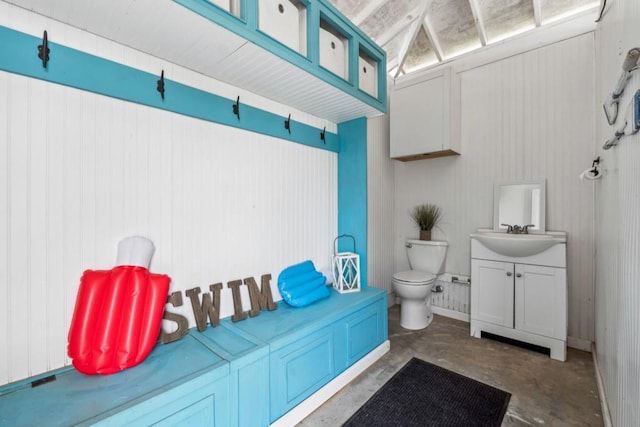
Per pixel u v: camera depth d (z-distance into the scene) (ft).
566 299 6.91
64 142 3.70
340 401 5.34
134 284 3.87
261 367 4.20
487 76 8.92
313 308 5.92
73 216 3.77
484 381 5.94
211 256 5.24
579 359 6.83
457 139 9.17
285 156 6.67
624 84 3.54
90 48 3.88
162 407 3.14
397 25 8.43
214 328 4.95
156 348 4.19
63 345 3.69
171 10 3.42
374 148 9.98
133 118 4.30
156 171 4.54
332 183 8.04
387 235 10.66
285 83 5.48
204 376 3.50
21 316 3.41
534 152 8.13
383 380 6.01
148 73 4.39
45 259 3.57
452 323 9.17
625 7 3.84
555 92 7.79
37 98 3.51
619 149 4.16
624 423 3.62
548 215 7.94
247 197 5.85
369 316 6.64
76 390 3.20
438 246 9.45
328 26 6.19
